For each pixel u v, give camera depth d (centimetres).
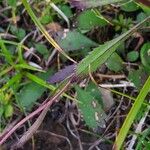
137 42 22
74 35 21
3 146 21
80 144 21
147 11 20
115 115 21
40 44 22
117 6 21
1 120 22
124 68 21
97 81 21
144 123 21
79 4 17
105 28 22
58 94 18
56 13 22
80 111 21
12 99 22
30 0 23
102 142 21
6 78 22
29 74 21
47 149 21
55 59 22
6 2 23
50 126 22
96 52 17
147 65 20
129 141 20
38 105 22
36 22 19
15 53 22
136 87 20
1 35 23
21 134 22
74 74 17
